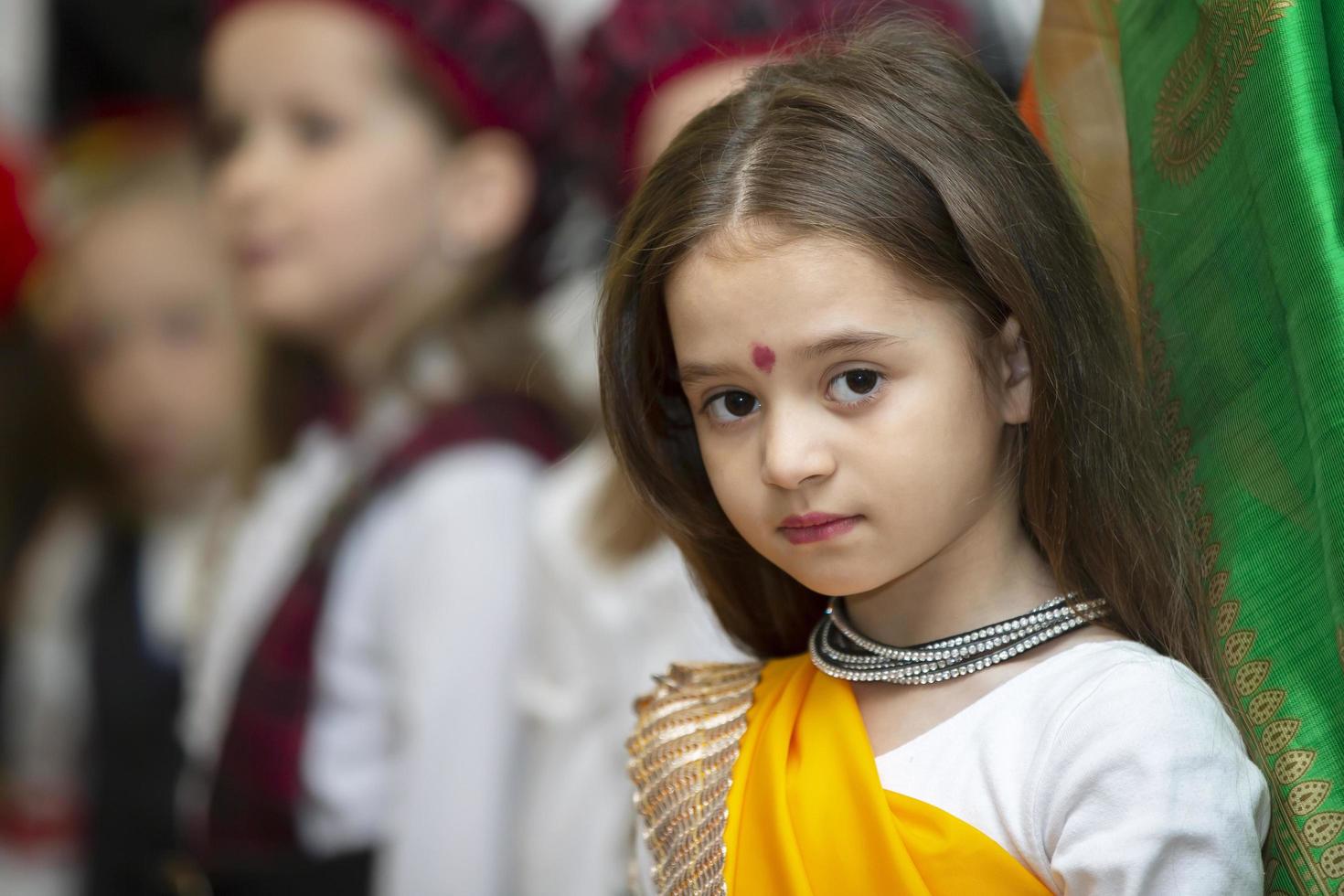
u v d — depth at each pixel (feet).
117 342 15.67
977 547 5.45
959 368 5.10
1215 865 4.71
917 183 5.13
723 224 5.09
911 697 5.47
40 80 17.80
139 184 16.10
